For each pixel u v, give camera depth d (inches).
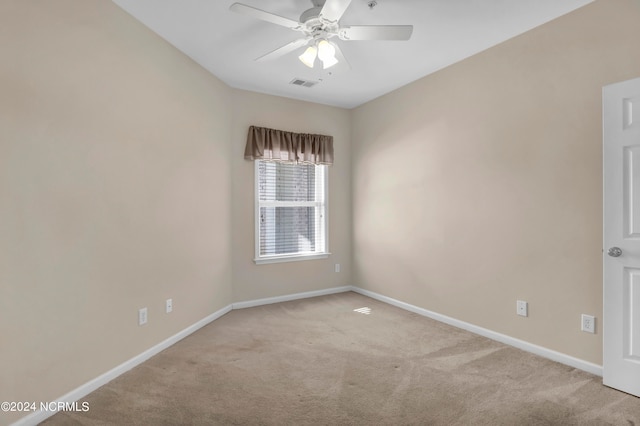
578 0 92.4
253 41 115.4
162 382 90.6
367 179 178.2
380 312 151.7
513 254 113.0
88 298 86.4
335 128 185.6
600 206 92.2
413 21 102.8
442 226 138.1
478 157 124.0
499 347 112.4
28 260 73.0
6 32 69.0
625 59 87.4
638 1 85.4
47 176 76.6
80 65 84.1
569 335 99.0
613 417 74.8
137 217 102.2
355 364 101.1
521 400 81.7
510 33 110.2
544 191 104.5
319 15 82.3
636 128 82.2
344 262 189.3
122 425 72.6
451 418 74.8
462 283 130.2
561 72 100.1
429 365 100.1
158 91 110.7
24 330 72.2
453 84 133.0
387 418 74.9
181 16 100.4
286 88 159.2
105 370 90.9
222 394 84.7
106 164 91.5
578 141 96.6
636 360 82.8
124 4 94.1
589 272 94.5
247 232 160.7
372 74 143.3
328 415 76.0
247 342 118.2
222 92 148.4
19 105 71.1
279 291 170.1
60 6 79.3
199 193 132.1
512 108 113.0
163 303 112.9
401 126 157.5
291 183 175.5
